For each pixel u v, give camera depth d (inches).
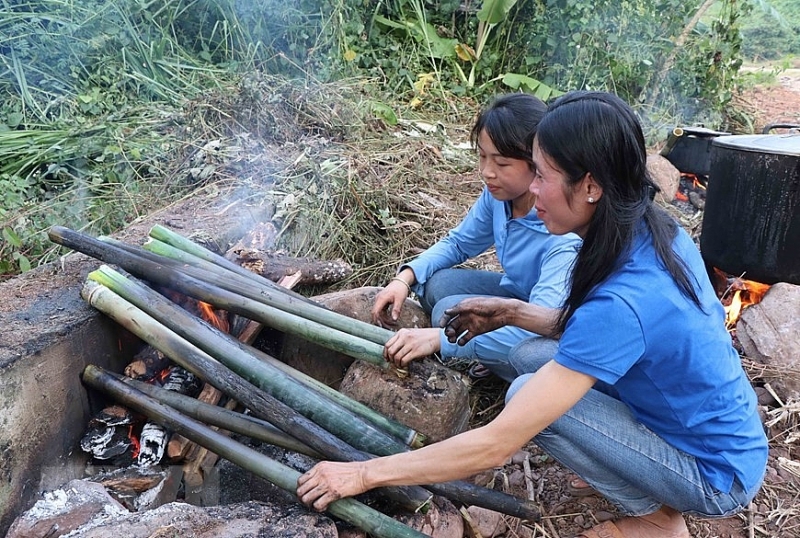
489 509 78.5
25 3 201.3
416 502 72.5
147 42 210.8
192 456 84.7
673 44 261.4
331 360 104.4
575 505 90.6
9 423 72.1
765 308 120.3
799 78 393.1
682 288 60.5
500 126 84.3
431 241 149.7
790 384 111.1
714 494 69.2
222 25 233.0
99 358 88.8
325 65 231.0
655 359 62.5
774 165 116.6
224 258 108.5
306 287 126.6
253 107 174.4
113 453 84.4
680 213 185.3
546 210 59.6
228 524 66.3
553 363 60.5
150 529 65.1
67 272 100.4
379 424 83.7
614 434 71.2
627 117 55.4
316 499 68.1
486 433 61.5
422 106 242.4
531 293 92.0
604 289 59.1
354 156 167.3
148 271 94.3
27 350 75.4
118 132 168.6
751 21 485.4
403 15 261.7
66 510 70.7
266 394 78.7
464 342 84.8
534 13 269.6
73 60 195.0
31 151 163.9
